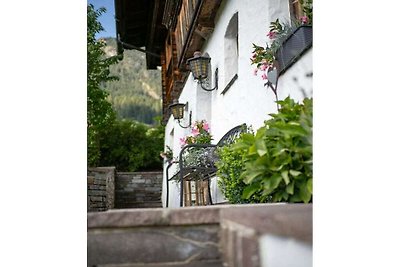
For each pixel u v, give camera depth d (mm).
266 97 3523
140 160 12281
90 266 1627
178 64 7328
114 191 10461
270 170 2090
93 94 7371
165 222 1637
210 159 4492
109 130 11898
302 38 2594
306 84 2541
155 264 1626
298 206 1642
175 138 8703
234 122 4500
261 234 1354
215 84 5465
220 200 4336
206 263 1623
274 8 3580
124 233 1637
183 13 6574
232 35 5020
